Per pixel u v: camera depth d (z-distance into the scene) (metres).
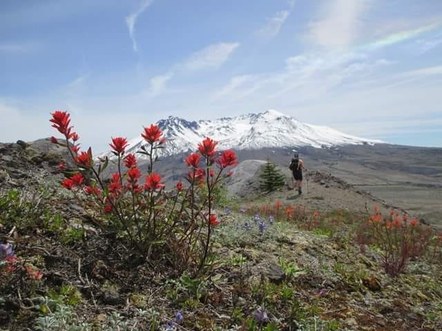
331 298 3.03
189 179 2.71
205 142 2.50
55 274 2.23
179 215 2.78
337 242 4.82
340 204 13.34
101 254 2.61
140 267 2.60
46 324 1.75
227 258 3.11
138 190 2.74
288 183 16.95
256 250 3.55
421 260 5.17
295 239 4.35
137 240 2.80
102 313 2.09
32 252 2.37
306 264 3.50
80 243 2.64
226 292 2.62
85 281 2.29
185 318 2.23
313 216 8.40
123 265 2.57
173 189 3.12
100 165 2.62
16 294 1.98
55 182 3.87
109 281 2.39
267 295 2.63
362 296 3.23
